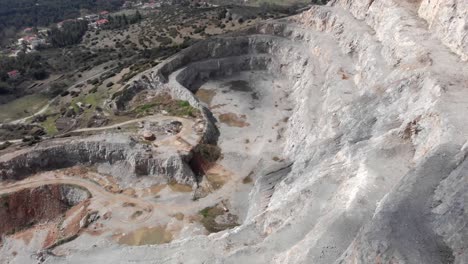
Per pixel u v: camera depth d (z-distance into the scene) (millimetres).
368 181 29812
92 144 60688
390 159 32062
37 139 67062
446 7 46094
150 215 51188
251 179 57094
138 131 65562
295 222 31688
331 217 29000
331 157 39938
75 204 55969
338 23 75250
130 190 56469
